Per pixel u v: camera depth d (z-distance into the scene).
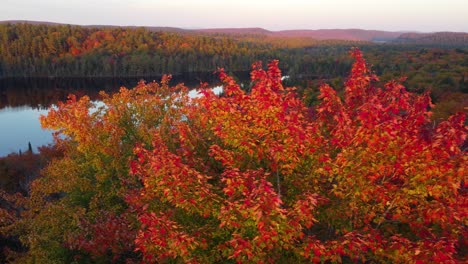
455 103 43.72
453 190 5.61
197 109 12.10
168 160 6.54
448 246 5.08
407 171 5.96
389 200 6.31
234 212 5.91
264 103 6.73
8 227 12.59
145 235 6.23
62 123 11.71
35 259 11.43
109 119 12.93
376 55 181.62
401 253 5.61
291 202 6.98
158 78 190.50
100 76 195.88
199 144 8.88
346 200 6.87
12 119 93.56
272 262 6.21
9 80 174.12
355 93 7.91
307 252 5.77
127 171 12.45
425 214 5.95
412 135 5.99
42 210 12.09
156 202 8.65
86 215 12.19
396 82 7.70
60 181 12.61
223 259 7.15
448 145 5.51
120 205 12.38
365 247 5.65
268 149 6.70
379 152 6.01
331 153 7.83
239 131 6.93
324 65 180.25
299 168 7.34
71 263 11.03
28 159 35.59
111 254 11.11
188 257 6.40
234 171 6.32
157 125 14.42
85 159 13.80
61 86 157.38
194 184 6.42
